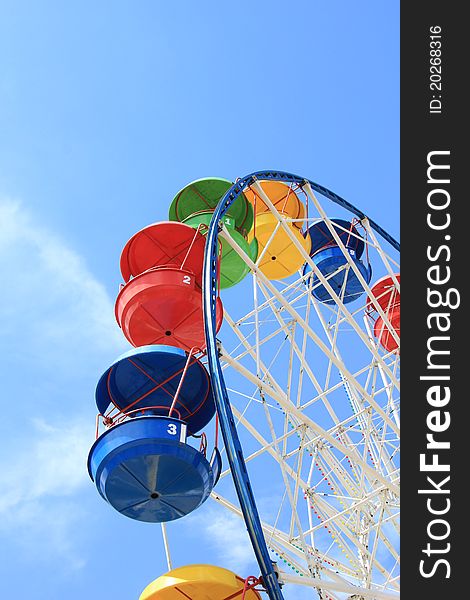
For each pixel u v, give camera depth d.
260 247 30.47
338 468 25.64
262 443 21.06
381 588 22.53
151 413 21.80
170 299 22.12
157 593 19.11
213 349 16.91
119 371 21.33
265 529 21.50
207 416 22.02
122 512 19.77
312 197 27.23
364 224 29.50
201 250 25.17
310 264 24.33
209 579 18.92
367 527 24.11
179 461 18.06
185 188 28.78
